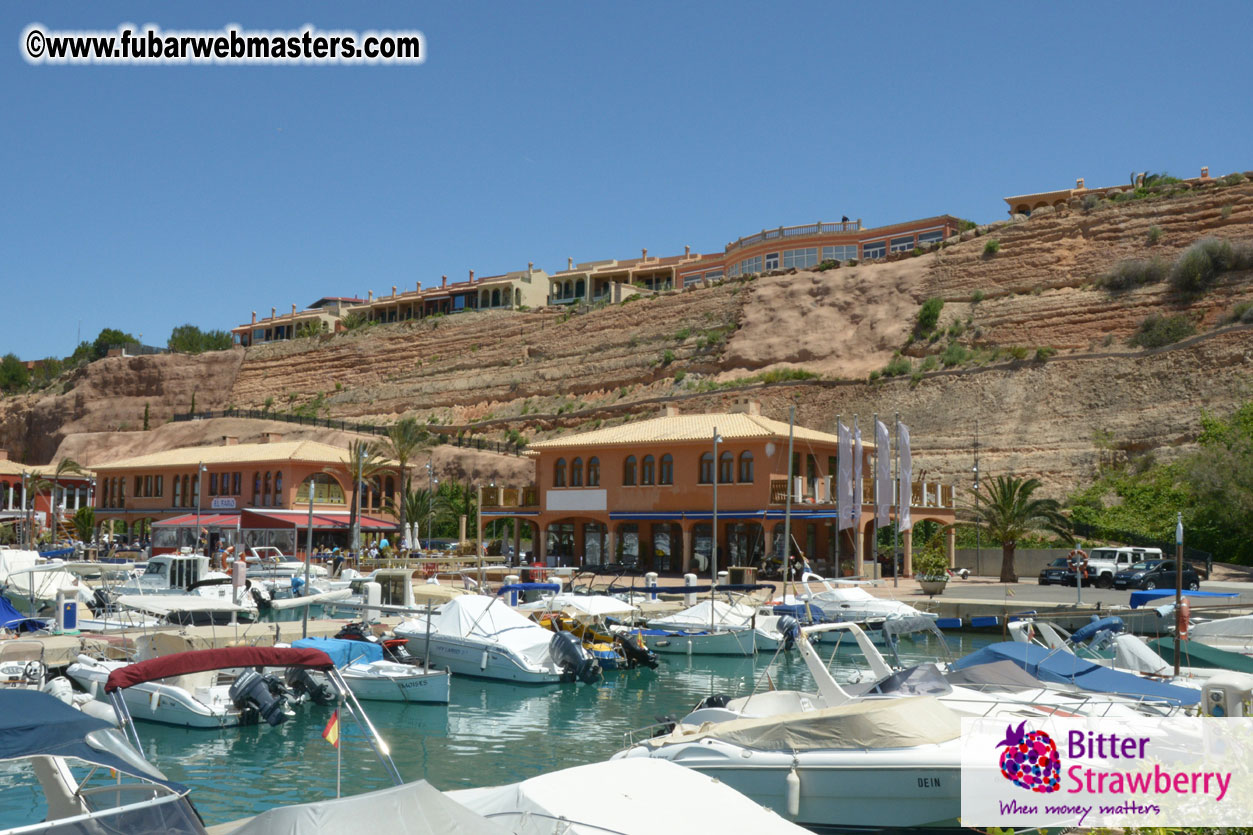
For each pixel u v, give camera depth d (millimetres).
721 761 15781
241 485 73688
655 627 36906
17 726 12055
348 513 73000
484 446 99250
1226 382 75562
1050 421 81062
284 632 32969
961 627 40750
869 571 57000
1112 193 100688
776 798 15391
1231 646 26141
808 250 117000
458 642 30281
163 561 46906
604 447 60562
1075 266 93312
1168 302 85000
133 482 80812
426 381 129500
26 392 160875
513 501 64875
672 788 11758
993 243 98312
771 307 107500
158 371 147250
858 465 52250
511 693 28047
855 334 100750
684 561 56594
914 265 102375
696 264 129875
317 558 60781
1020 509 55688
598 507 60625
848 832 15078
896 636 25359
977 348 92062
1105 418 78875
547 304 137750
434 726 23844
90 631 32469
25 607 41938
